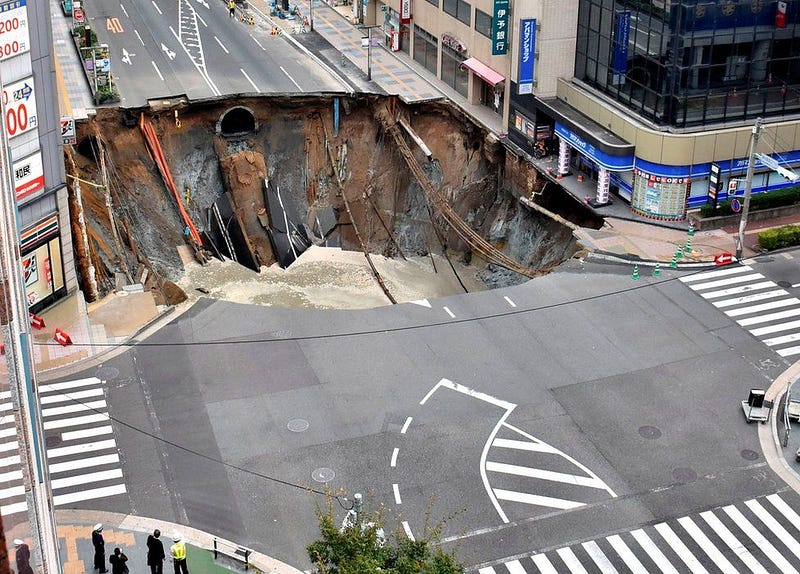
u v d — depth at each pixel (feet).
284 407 153.79
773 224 209.36
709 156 203.62
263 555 126.31
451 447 145.48
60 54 265.75
